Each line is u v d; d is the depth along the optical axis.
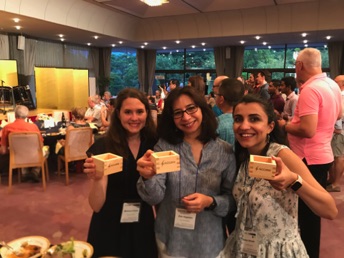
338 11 6.98
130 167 1.40
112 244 1.41
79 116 5.18
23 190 4.02
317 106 1.82
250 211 1.16
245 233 1.17
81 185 4.24
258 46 10.82
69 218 3.20
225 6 7.31
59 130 4.91
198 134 1.28
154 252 1.45
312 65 1.89
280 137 1.22
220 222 1.30
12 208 3.44
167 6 7.36
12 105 6.91
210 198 1.21
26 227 2.99
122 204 1.42
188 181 1.24
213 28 8.51
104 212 1.42
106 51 11.91
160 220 1.32
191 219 1.25
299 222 1.93
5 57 8.38
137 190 1.31
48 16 6.64
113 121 1.42
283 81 4.05
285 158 1.12
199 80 2.70
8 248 1.15
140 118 1.36
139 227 1.42
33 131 4.02
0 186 4.16
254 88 4.79
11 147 3.84
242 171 1.23
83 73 9.52
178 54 12.32
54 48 9.98
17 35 8.55
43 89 8.70
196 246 1.25
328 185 3.95
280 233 1.12
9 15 6.10
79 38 9.35
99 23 8.09
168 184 1.27
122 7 7.50
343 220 3.14
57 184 4.27
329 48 9.70
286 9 7.33
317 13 7.18
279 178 0.96
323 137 1.89
